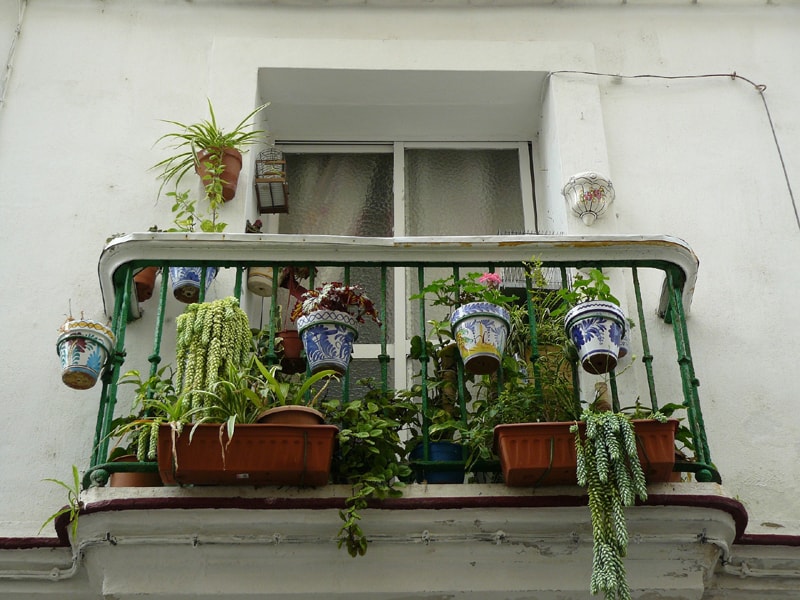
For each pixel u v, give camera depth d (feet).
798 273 17.25
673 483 12.81
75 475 12.98
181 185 17.63
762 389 16.11
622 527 11.76
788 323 16.75
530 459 12.48
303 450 12.27
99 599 13.29
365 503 12.48
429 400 15.05
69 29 19.39
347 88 19.34
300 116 19.85
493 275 14.37
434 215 19.47
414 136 20.07
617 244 14.53
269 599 12.66
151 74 18.95
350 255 14.55
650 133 18.71
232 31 19.56
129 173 17.85
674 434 13.01
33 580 13.28
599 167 18.10
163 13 19.70
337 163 19.98
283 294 17.74
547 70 19.16
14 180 17.66
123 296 14.32
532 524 12.68
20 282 16.70
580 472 12.17
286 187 18.21
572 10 20.01
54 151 18.01
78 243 17.13
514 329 14.92
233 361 13.14
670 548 12.79
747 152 18.54
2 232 17.15
